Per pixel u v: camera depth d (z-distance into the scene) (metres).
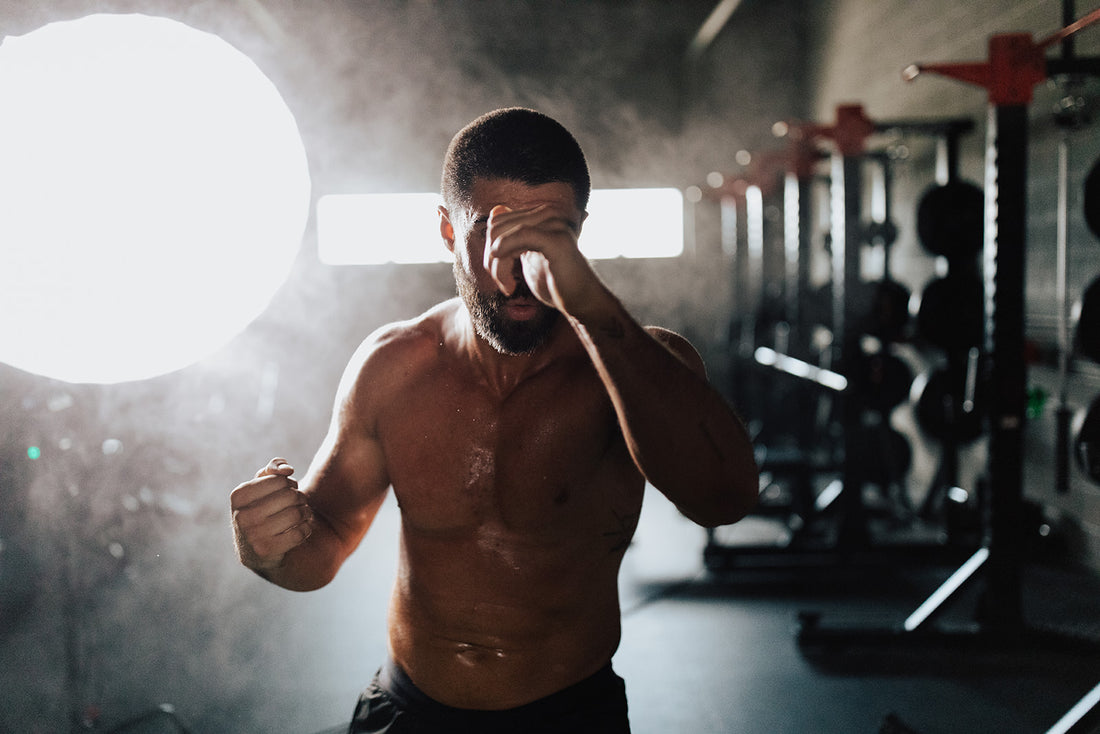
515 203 0.86
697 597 3.41
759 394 6.32
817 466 4.86
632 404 0.79
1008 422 2.76
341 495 1.03
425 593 1.00
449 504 0.98
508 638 0.97
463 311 1.01
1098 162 2.64
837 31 6.42
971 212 3.69
